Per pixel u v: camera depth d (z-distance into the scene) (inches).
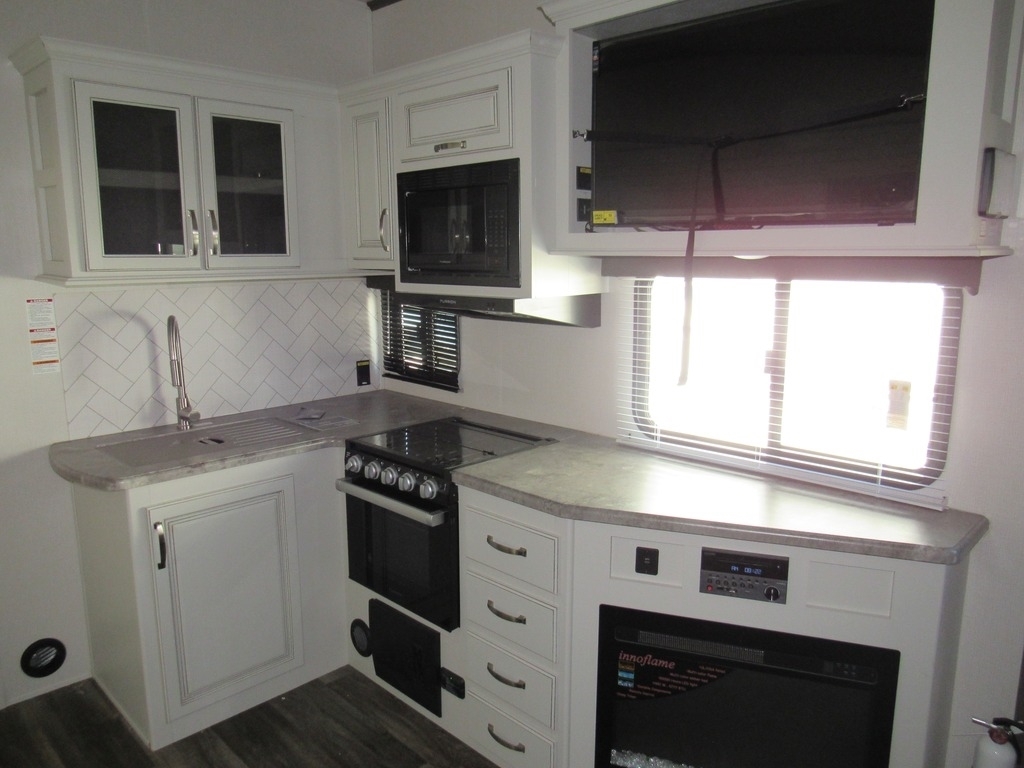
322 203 113.6
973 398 71.2
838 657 68.3
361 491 96.0
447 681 93.6
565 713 80.0
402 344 134.0
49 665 105.4
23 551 101.3
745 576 69.9
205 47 111.8
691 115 76.3
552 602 78.5
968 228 58.5
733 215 73.4
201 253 101.6
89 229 91.4
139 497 87.0
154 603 89.9
